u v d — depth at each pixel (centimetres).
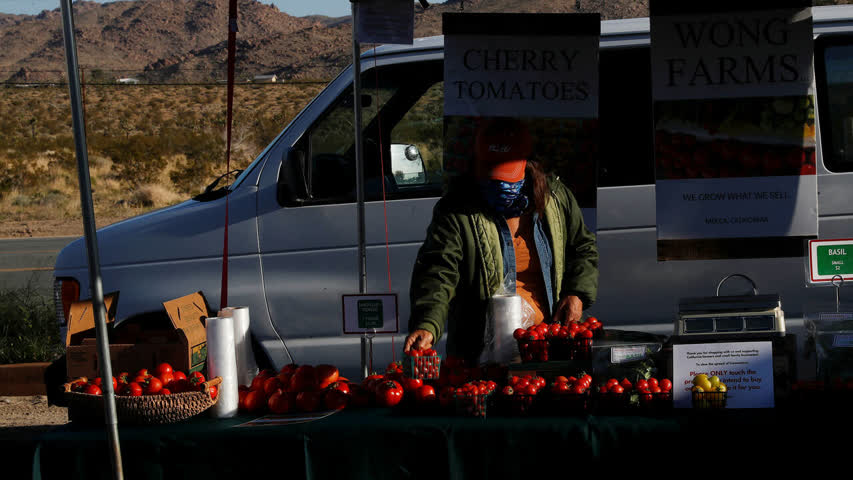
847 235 425
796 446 250
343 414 284
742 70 312
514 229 347
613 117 441
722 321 275
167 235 475
